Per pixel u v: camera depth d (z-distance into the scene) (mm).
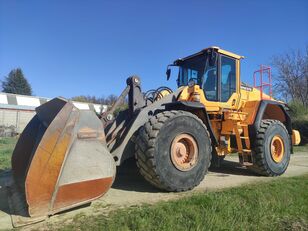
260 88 7238
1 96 35969
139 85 5180
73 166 3625
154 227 3164
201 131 4949
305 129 16844
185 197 4203
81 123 3742
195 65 6277
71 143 3637
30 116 34375
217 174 6430
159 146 4430
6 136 26984
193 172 4762
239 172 6742
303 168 7660
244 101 6695
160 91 5781
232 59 6492
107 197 4312
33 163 3365
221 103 6109
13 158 4988
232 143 6270
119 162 4555
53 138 3506
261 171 6238
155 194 4477
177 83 6660
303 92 30906
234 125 6031
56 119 3559
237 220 3467
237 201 4023
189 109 5301
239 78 6582
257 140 6266
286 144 6723
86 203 3826
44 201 3434
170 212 3557
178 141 4715
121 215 3463
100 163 3826
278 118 7445
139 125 4812
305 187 5086
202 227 3195
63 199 3555
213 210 3623
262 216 3619
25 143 4938
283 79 31891
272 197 4363
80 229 3111
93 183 3762
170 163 4539
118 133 4871
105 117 4980
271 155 6336
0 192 4703
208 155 5012
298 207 4098
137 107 5109
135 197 4309
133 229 3123
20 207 3791
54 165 3488
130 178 5672
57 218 3447
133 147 4715
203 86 5961
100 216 3477
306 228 3428
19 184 4758
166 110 5184
